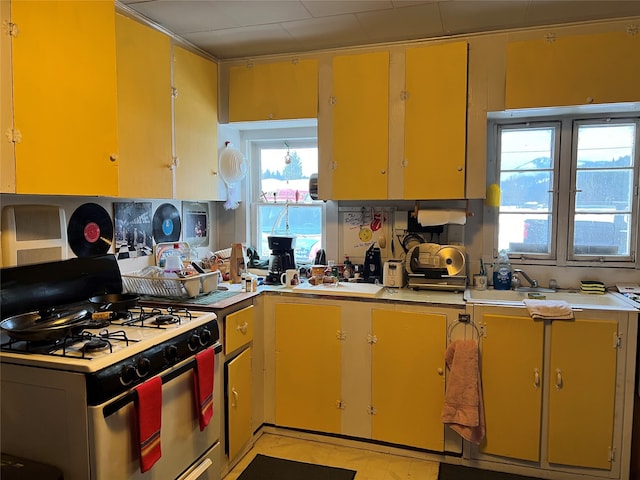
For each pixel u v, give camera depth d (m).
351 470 2.46
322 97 2.88
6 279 1.74
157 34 2.43
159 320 1.93
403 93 2.72
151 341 1.69
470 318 2.42
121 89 2.19
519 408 2.38
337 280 2.93
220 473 2.26
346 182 2.86
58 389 1.48
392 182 2.78
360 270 3.10
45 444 1.52
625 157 2.73
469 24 2.53
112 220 2.46
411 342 2.52
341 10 2.34
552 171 2.83
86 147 1.85
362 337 2.63
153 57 2.40
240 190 3.42
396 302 2.54
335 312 2.66
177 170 2.62
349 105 2.82
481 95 2.62
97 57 1.90
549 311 2.30
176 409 1.82
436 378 2.49
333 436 2.73
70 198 2.20
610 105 2.46
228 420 2.35
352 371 2.66
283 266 3.00
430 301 2.49
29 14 1.62
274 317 2.79
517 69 2.54
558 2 2.23
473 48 2.62
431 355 2.49
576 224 2.81
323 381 2.71
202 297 2.50
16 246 1.92
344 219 3.20
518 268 2.91
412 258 2.81
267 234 3.52
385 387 2.60
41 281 1.88
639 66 2.37
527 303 2.38
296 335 2.74
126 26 2.21
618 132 2.73
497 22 2.50
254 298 2.65
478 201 2.93
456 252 2.75
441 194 2.69
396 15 2.40
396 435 2.60
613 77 2.41
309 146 3.38
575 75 2.46
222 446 2.34
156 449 1.64
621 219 2.75
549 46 2.49
